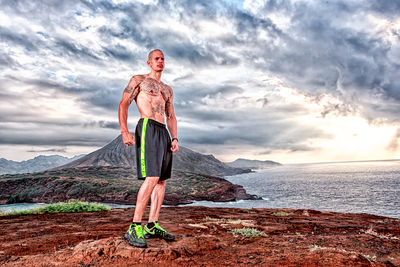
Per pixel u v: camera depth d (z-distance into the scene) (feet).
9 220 21.93
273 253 9.78
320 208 210.38
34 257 9.05
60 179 275.80
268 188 404.57
